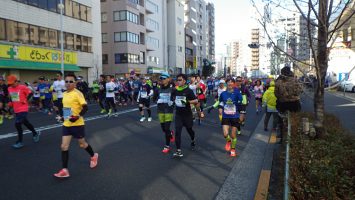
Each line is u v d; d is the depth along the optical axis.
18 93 8.28
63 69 29.11
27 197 4.95
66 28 33.66
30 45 28.52
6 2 26.09
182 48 77.06
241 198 4.97
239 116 7.80
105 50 48.41
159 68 61.09
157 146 8.63
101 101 17.06
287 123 7.61
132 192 5.18
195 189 5.35
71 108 6.02
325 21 5.24
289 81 8.30
